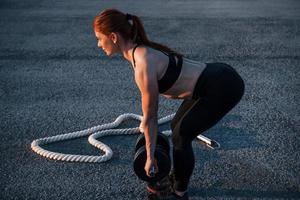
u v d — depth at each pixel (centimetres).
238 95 282
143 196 327
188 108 287
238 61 612
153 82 257
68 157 372
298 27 772
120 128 432
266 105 476
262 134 414
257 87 523
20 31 775
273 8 913
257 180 341
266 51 650
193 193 327
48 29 786
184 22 816
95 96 509
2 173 360
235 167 360
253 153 381
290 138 406
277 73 565
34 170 363
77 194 331
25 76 573
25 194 333
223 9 912
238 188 332
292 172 351
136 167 299
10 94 518
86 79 559
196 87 275
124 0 1016
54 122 448
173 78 268
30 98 507
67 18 861
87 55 647
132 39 265
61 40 721
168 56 267
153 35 739
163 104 482
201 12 889
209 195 325
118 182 345
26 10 931
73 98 505
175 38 722
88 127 438
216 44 688
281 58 620
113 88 531
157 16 860
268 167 359
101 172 358
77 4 983
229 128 427
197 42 700
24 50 673
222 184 338
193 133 283
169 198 310
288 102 482
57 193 333
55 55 650
